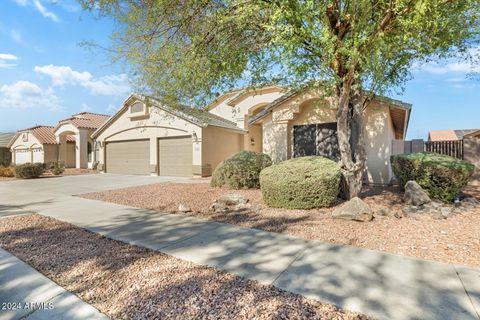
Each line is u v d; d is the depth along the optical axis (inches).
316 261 155.1
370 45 213.2
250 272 142.9
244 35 279.4
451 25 231.0
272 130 493.0
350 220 231.1
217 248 179.5
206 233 212.2
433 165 284.5
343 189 298.8
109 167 833.5
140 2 261.6
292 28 201.8
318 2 212.2
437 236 189.0
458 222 217.6
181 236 205.8
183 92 325.7
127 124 767.7
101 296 123.2
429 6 181.5
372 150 420.8
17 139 1142.3
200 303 115.3
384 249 171.5
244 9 226.4
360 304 111.5
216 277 138.1
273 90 759.1
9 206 328.2
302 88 347.6
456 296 116.3
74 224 242.1
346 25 240.7
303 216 249.4
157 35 280.7
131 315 108.5
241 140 785.6
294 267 147.9
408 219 230.5
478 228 201.3
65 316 108.7
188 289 126.9
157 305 114.8
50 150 1030.4
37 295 124.8
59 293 126.2
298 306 111.3
